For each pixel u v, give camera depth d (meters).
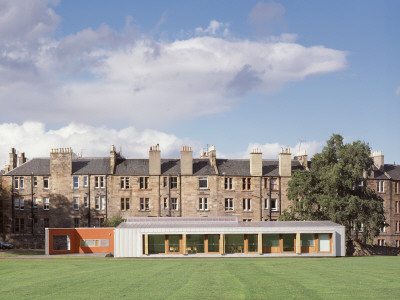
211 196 100.69
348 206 80.75
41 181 101.06
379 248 95.88
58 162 100.94
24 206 100.69
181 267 52.44
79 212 100.06
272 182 102.62
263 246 73.94
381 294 33.34
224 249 72.69
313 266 53.25
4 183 101.19
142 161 103.12
